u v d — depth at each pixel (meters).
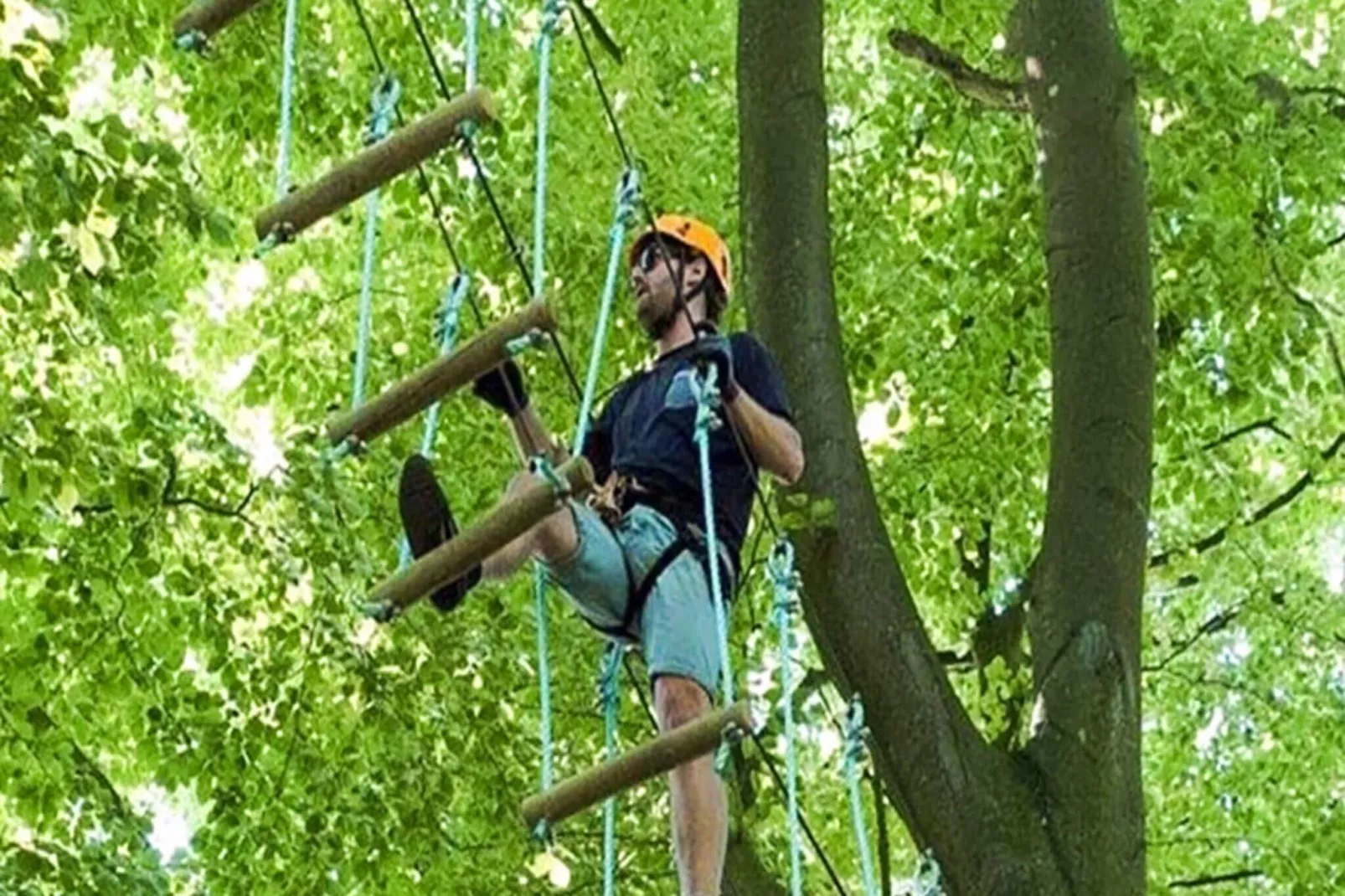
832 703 16.03
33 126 11.83
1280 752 17.52
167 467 13.52
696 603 6.84
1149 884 15.55
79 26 13.71
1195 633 18.16
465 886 13.87
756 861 12.56
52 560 13.59
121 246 12.60
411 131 5.65
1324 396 18.36
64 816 13.00
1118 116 12.33
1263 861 16.77
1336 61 17.70
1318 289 19.42
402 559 6.55
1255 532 18.22
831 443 11.11
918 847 10.67
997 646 15.59
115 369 14.82
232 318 17.25
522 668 14.70
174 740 13.73
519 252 6.19
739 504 7.16
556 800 6.04
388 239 16.84
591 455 7.37
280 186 5.98
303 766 13.77
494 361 5.73
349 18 16.31
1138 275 11.95
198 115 15.33
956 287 16.47
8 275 12.81
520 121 16.14
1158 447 17.11
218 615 13.78
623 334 15.59
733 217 15.91
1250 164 15.77
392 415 5.81
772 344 11.41
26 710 12.98
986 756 10.70
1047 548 11.48
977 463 16.30
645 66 16.17
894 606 10.88
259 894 13.66
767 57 12.08
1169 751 17.78
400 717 13.76
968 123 16.98
